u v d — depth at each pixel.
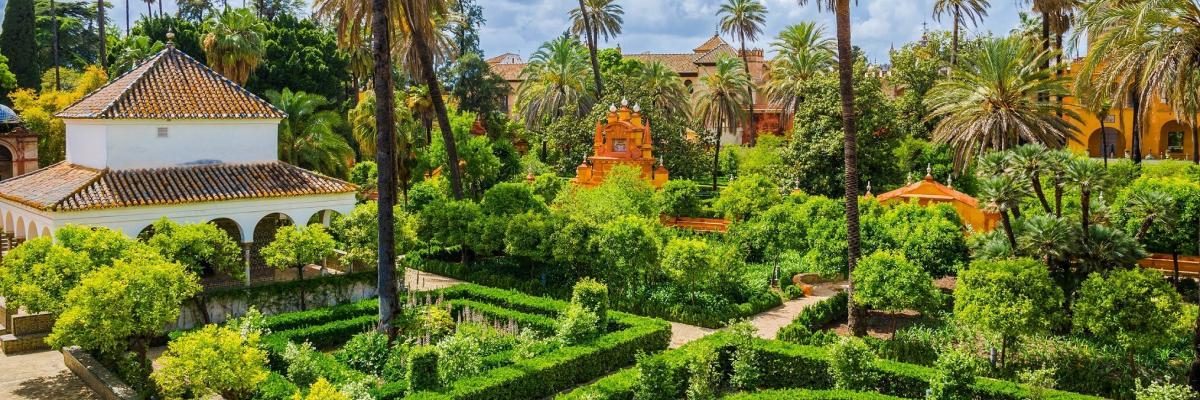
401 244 23.56
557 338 17.58
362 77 51.66
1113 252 18.31
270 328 18.75
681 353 16.12
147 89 23.67
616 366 17.27
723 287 22.38
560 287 23.91
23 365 17.28
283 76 48.94
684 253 21.27
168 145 23.11
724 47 78.69
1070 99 50.28
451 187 35.59
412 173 37.06
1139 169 33.22
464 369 15.23
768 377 16.33
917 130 47.38
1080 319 15.69
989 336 16.38
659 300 22.19
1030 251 18.73
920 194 30.92
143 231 21.78
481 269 26.86
